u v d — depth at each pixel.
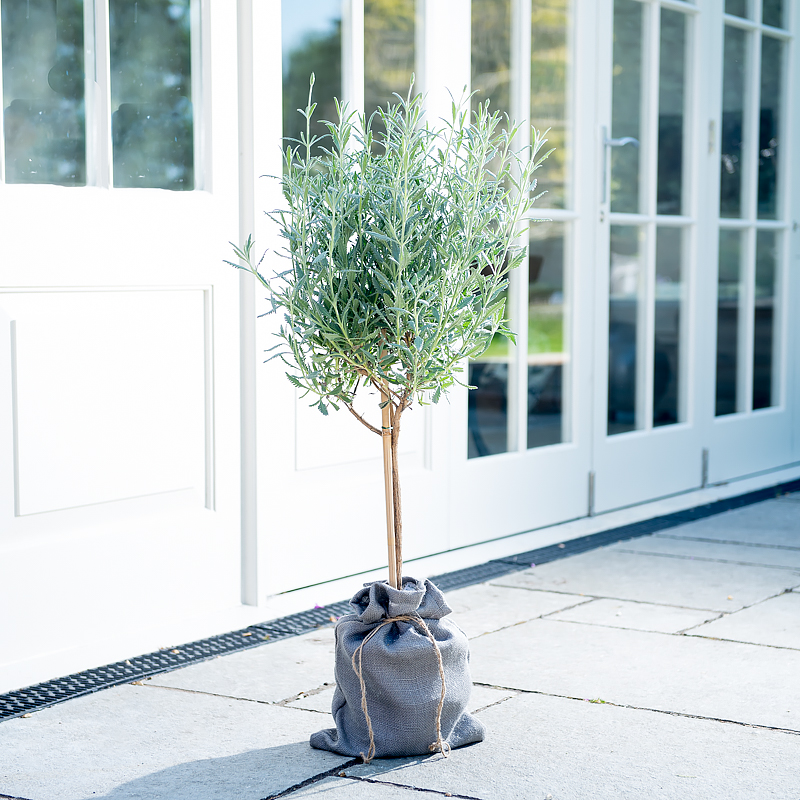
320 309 2.02
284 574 3.28
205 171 2.97
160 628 2.90
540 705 2.41
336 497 3.42
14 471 2.57
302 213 2.06
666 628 2.98
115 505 2.80
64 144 2.68
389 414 2.18
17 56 2.57
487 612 3.14
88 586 2.73
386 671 2.12
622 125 4.45
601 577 3.53
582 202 4.27
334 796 1.97
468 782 2.02
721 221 5.06
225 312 3.02
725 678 2.58
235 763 2.12
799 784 2.00
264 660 2.73
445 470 3.79
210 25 2.94
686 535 4.15
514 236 2.19
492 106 3.89
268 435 3.15
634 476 4.64
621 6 4.41
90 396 2.71
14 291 2.54
